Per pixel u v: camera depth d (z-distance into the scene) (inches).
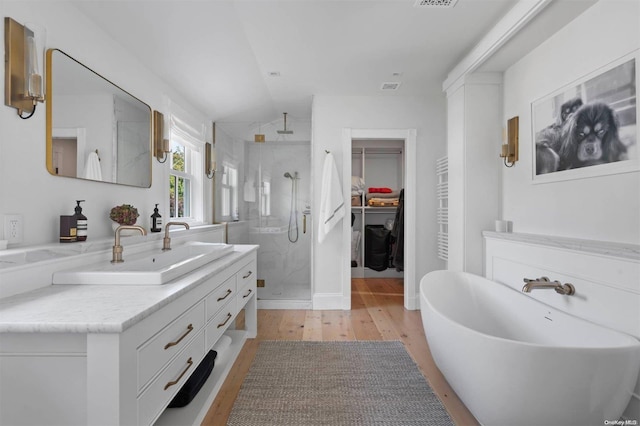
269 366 88.4
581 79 73.0
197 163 132.3
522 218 95.7
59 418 36.8
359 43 95.8
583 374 50.8
